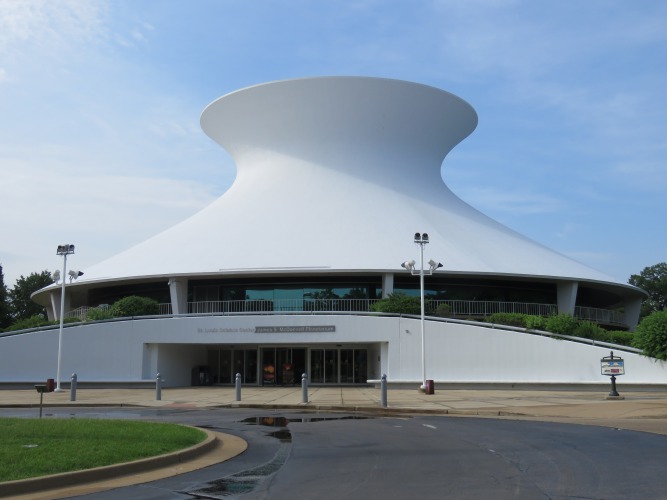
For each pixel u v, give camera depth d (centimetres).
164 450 1176
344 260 3791
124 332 3581
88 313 3875
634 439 1396
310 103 4509
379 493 884
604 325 4506
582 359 3197
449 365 3356
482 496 854
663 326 3047
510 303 4038
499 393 3008
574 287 4109
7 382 3531
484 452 1232
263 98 4572
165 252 4116
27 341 3581
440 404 2383
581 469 1041
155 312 3847
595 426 1673
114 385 3522
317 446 1348
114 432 1361
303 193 4350
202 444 1262
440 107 4691
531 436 1465
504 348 3312
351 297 3966
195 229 4334
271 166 4622
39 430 1377
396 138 4606
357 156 4528
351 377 3750
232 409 2314
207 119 4950
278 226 4112
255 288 4028
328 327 3481
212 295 4081
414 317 3450
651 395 2847
